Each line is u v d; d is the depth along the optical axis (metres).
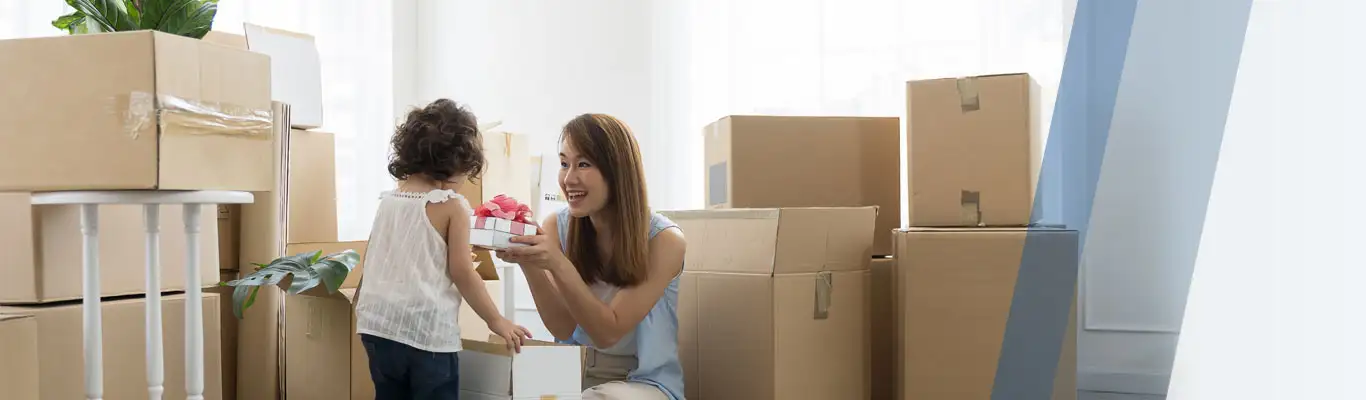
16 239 1.63
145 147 1.45
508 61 3.81
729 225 2.12
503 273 3.20
